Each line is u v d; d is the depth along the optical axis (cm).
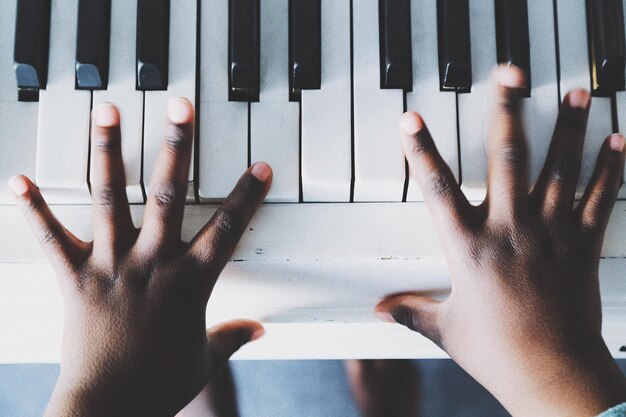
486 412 53
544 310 37
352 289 42
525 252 38
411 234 39
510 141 37
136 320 38
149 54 37
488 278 38
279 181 38
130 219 38
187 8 38
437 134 38
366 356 49
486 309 38
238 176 38
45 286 41
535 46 39
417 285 41
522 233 38
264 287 41
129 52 38
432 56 38
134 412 37
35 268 39
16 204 38
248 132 38
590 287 38
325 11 38
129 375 37
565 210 38
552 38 39
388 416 53
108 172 37
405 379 53
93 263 38
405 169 38
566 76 39
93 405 37
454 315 39
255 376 53
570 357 37
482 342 38
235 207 38
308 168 38
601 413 35
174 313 38
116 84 38
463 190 39
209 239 38
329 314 43
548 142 39
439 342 40
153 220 37
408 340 46
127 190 38
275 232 39
